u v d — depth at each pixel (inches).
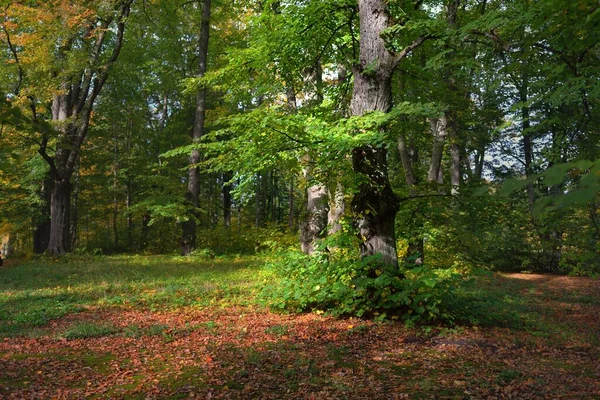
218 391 177.6
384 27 322.3
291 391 175.8
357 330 268.7
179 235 1159.6
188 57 1077.1
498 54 305.9
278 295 349.7
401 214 367.2
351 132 301.0
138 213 1114.1
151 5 912.3
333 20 385.7
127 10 866.8
